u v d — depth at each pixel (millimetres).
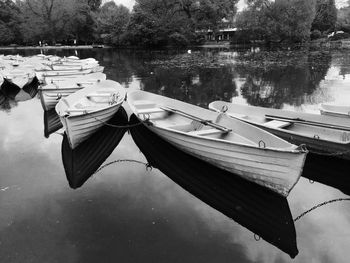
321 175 6930
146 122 7996
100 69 20406
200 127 7949
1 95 15805
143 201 5941
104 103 10484
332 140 6660
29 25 55406
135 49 50281
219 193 6254
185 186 6520
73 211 5625
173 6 50438
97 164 7488
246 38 51156
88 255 4539
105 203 5875
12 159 7777
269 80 19078
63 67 19656
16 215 5492
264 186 5941
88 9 60188
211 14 50844
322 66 24141
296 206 5766
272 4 47344
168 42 50656
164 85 18281
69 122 7348
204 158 6789
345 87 16312
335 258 4531
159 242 4824
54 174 7008
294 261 4477
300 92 15492
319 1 56500
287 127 8172
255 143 6625
